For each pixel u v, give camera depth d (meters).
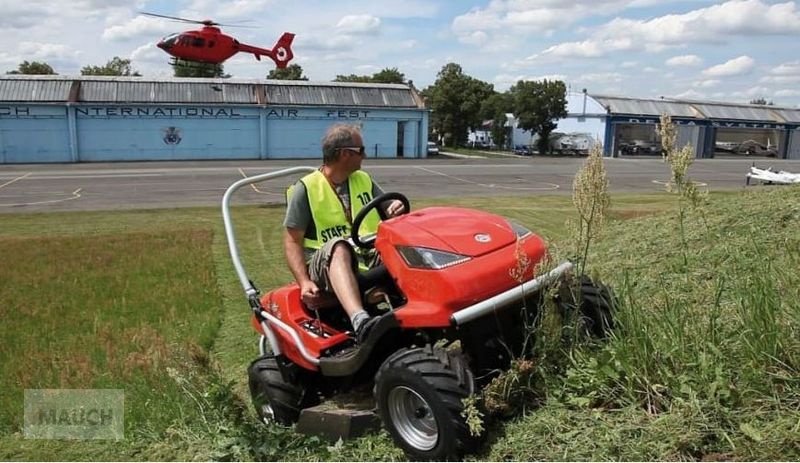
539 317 3.17
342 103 44.91
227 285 8.82
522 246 3.17
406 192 22.81
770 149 63.72
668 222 7.64
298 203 3.68
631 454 2.69
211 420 4.07
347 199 3.76
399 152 47.03
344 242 3.43
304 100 44.44
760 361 2.96
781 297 3.38
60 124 39.78
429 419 2.99
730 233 6.20
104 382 5.00
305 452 3.44
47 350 6.04
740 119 59.72
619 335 3.21
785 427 2.62
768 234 5.81
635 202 18.41
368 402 3.70
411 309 2.98
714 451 2.62
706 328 3.38
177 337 6.26
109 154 41.09
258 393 4.05
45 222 16.28
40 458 3.86
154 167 35.25
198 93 42.75
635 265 5.98
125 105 40.59
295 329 3.68
